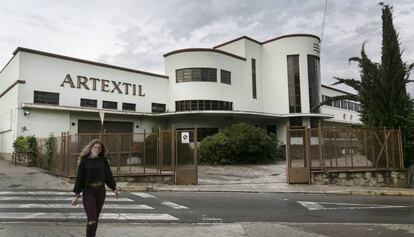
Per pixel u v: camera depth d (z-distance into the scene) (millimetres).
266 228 7398
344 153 15492
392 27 17422
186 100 31672
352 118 53875
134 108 30000
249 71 36000
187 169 15078
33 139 21188
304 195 12812
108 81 28391
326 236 6793
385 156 15781
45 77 24875
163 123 32156
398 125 16750
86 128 26766
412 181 16766
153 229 7266
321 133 15430
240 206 10219
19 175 16875
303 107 36062
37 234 6738
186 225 7691
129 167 15461
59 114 24922
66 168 16281
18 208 9469
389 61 17156
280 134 36438
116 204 10328
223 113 30391
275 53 37438
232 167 23344
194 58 31938
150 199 11406
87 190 5863
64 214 8672
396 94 17000
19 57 23719
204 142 26031
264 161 26734
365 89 17594
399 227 7574
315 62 37688
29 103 23031
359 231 7195
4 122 26672
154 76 31641
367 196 12914
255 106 36438
